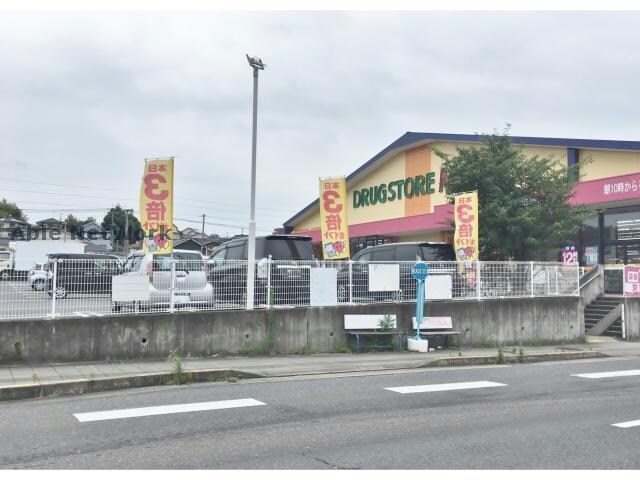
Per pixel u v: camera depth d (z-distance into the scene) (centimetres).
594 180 1952
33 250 3512
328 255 1434
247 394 853
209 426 660
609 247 2103
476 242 1499
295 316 1257
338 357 1234
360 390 888
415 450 566
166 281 1155
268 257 1316
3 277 1022
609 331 1716
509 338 1480
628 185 1838
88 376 923
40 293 1045
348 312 1316
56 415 718
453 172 1798
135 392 878
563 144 2127
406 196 2920
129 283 1121
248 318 1211
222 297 1207
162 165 1218
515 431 641
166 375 947
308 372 1061
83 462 529
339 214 1440
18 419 697
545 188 1708
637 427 661
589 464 523
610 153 2030
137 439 606
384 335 1330
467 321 1434
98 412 734
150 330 1120
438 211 2456
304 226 3706
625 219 2055
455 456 546
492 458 540
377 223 2953
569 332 1567
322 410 745
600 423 680
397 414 723
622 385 949
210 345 1173
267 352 1223
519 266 1536
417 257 1505
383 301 1370
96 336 1076
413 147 2891
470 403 795
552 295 1569
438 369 1136
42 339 1036
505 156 1752
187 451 562
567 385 946
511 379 1009
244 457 543
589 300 1906
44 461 532
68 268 1070
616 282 1920
